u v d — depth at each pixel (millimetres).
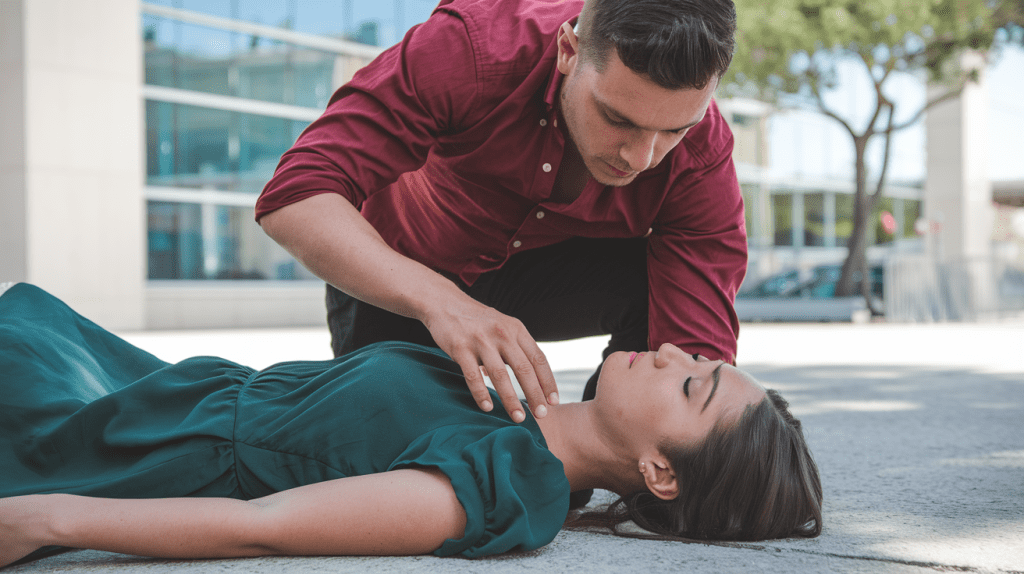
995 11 13477
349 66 14258
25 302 2070
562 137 1980
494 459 1612
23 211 10781
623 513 1904
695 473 1806
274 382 1903
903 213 24859
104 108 11398
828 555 1639
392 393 1772
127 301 11641
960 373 5625
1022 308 14789
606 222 2197
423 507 1534
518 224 2234
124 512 1478
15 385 1772
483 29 1966
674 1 1522
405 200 2305
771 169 20062
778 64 13203
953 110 21188
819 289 16312
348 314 2463
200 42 12758
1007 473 2445
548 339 2650
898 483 2318
